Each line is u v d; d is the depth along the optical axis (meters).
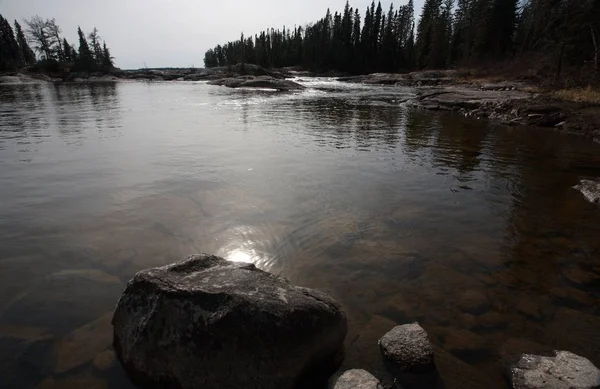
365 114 20.08
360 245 5.24
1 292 4.00
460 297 4.14
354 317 3.77
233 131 14.03
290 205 6.61
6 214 5.98
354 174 8.73
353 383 2.75
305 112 20.53
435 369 3.09
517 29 58.97
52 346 3.27
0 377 2.94
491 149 11.84
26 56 83.88
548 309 3.97
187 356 2.82
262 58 97.69
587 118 15.79
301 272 4.53
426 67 71.56
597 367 3.18
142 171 8.43
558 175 9.02
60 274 4.34
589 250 5.29
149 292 3.12
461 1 73.25
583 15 30.09
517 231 5.88
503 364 3.20
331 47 92.56
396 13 95.31
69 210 6.17
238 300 2.93
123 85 52.25
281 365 2.83
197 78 72.88
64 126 14.55
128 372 3.00
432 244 5.36
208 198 6.80
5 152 10.10
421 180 8.44
